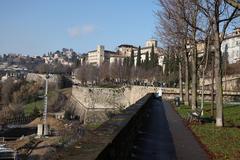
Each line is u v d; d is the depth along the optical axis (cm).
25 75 18462
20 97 12912
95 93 9556
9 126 8194
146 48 15950
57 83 14362
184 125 2427
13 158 4300
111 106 9344
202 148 1593
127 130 1132
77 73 15150
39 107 11544
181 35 3509
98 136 820
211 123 2556
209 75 6316
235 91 6794
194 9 3050
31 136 5766
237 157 1409
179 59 4991
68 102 12156
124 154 1077
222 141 1780
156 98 5734
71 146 698
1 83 14000
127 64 14238
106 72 13988
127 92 9325
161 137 1859
